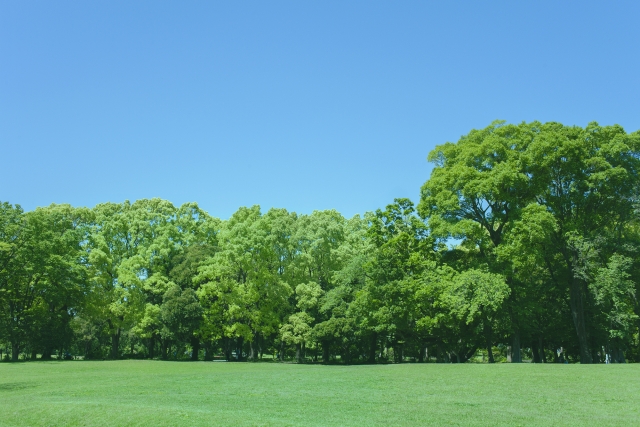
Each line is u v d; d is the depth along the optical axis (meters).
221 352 73.44
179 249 60.34
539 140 36.62
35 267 50.16
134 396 19.44
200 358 63.25
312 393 19.80
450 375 25.62
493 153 37.78
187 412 15.02
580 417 13.99
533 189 36.88
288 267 55.88
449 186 38.25
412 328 41.44
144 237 60.66
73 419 15.14
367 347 56.16
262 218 57.81
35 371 34.12
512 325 36.81
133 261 56.00
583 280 38.81
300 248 57.59
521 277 41.19
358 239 59.50
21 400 18.94
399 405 16.45
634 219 38.59
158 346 70.12
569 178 37.34
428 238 41.72
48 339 50.56
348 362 49.12
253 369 35.59
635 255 37.72
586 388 19.58
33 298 53.38
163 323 53.19
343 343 48.91
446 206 37.34
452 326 37.88
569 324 41.53
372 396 18.72
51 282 51.59
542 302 42.00
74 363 44.66
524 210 34.91
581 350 38.03
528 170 37.00
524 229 33.72
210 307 54.06
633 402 16.36
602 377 22.73
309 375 27.88
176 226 63.91
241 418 14.19
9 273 49.12
